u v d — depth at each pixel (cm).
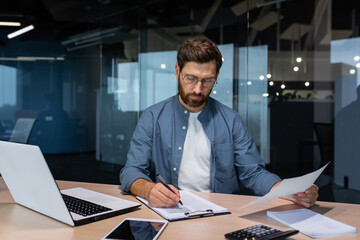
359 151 424
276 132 478
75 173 552
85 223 90
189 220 93
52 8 574
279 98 475
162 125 146
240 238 76
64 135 586
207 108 145
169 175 147
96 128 584
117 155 579
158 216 96
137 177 122
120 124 577
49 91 582
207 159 145
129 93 570
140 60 561
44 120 582
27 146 86
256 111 485
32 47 578
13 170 98
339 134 441
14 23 573
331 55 451
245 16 486
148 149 142
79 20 575
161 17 546
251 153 142
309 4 459
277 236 76
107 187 134
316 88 461
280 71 475
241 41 490
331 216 99
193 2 521
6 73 579
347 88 443
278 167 479
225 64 498
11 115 578
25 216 95
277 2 471
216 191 146
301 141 470
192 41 128
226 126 146
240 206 107
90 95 583
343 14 443
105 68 577
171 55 544
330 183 436
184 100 133
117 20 569
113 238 76
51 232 83
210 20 511
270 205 109
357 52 437
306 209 103
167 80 550
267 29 478
